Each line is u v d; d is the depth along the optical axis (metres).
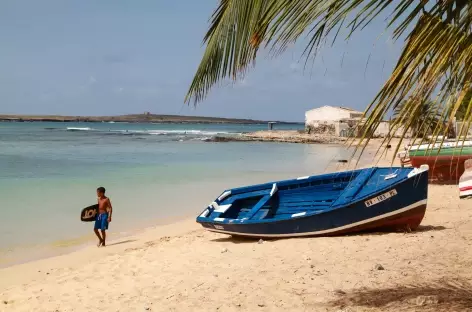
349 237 9.60
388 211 9.62
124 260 9.36
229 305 6.19
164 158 37.12
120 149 48.25
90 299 6.99
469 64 2.49
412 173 9.52
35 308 6.79
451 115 2.46
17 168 28.34
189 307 6.26
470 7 2.62
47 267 9.49
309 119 80.25
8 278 8.75
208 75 3.31
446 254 7.85
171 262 8.87
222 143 63.09
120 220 14.42
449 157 16.47
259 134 82.06
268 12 2.98
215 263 8.46
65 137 78.19
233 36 3.20
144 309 6.35
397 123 2.55
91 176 24.88
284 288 6.67
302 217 9.91
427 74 2.51
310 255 8.41
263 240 10.37
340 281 6.79
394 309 5.39
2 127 147.25
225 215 11.43
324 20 2.73
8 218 14.52
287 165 31.55
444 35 2.56
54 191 19.83
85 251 10.76
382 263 7.57
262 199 11.20
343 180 11.25
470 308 5.16
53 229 13.16
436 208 12.77
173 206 16.75
